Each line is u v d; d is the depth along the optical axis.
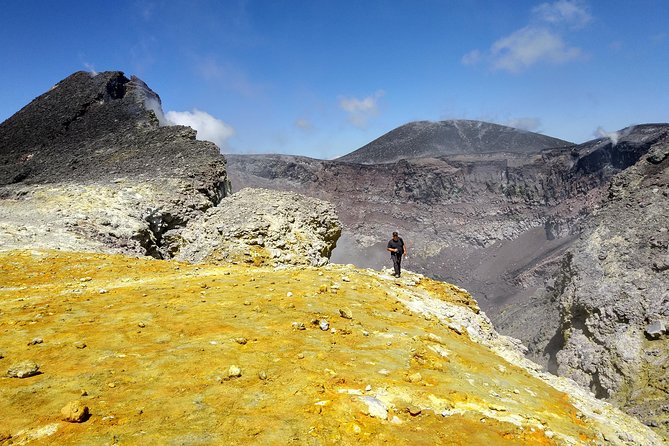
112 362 11.12
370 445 8.30
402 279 25.36
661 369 83.00
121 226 39.56
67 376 10.21
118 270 25.22
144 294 18.56
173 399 9.27
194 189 56.97
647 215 128.62
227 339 12.94
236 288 19.59
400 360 12.83
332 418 8.97
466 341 17.61
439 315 20.38
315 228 45.53
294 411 9.10
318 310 16.64
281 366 11.34
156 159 71.19
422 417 9.66
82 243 33.09
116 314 15.37
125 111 106.75
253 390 9.93
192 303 16.92
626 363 89.44
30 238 31.44
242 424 8.38
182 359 11.38
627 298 102.75
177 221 48.81
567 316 114.44
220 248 35.91
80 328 13.77
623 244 122.44
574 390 16.23
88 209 42.19
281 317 15.34
